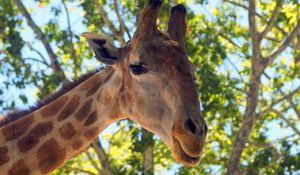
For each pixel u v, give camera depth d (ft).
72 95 32.27
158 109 30.45
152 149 63.46
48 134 31.60
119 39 62.13
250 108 61.52
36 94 64.08
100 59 31.68
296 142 60.64
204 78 65.41
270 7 69.05
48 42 67.72
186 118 29.35
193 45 67.67
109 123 32.04
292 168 58.54
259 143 67.41
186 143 29.22
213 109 65.67
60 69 65.10
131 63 30.94
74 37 67.10
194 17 68.64
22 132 31.60
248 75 71.51
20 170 31.17
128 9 68.03
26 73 64.75
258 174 59.57
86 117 31.94
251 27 63.16
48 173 31.50
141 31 31.30
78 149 31.83
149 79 30.58
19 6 67.62
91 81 32.48
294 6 66.59
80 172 65.77
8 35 66.64
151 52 30.71
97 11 67.21
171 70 30.35
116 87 31.73
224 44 74.59
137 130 62.03
